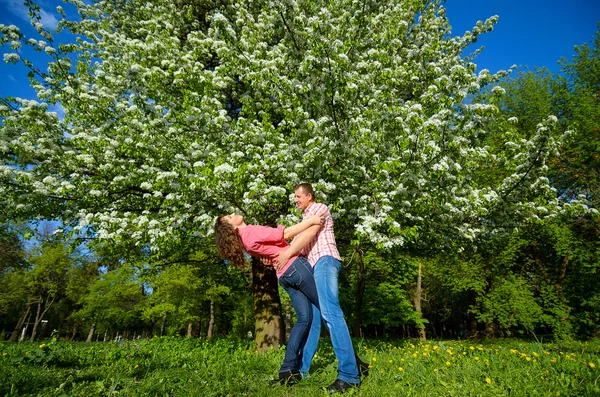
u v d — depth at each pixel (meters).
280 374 2.88
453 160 6.44
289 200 6.42
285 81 6.69
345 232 8.38
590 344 9.33
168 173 6.11
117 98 7.56
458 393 2.50
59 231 7.14
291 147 6.50
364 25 7.52
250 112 7.54
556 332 16.02
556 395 2.41
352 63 7.35
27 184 6.55
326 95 6.09
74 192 7.04
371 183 6.15
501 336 21.80
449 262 18.02
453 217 7.47
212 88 7.38
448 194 6.63
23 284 26.77
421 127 5.71
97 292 23.61
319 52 5.73
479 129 6.20
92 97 6.84
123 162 6.76
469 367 3.12
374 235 5.85
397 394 2.48
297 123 6.70
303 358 3.06
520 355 3.75
